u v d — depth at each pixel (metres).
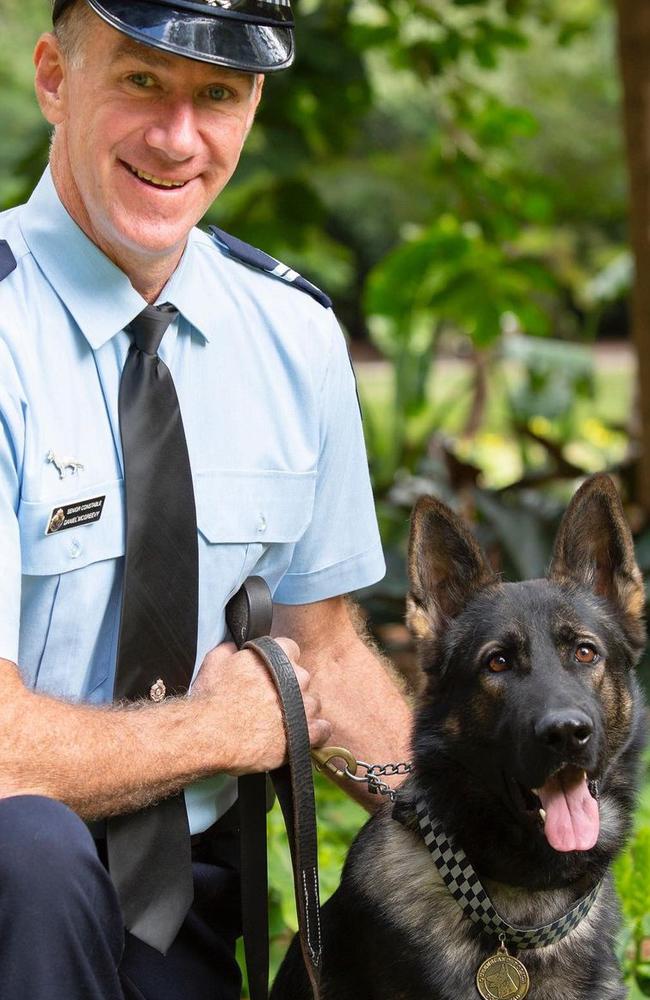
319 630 3.74
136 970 3.18
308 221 7.55
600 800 3.42
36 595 3.11
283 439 3.48
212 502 3.33
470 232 9.04
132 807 3.02
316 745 3.42
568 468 8.28
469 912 3.26
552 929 3.23
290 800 3.26
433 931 3.28
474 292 9.07
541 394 11.33
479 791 3.33
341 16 7.48
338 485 3.69
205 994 3.28
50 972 2.69
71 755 2.88
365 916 3.34
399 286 9.12
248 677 3.19
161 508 3.17
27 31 14.34
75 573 3.11
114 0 3.04
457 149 8.62
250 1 3.17
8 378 3.06
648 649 6.20
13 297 3.17
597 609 3.47
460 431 13.01
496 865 3.34
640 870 4.02
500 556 7.36
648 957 3.98
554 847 3.09
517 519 7.38
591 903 3.36
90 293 3.21
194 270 3.41
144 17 3.03
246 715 3.13
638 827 4.53
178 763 3.01
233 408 3.41
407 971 3.25
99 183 3.13
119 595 3.18
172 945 3.27
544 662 3.29
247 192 7.50
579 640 3.36
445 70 8.22
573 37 8.52
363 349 25.72
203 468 3.33
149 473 3.16
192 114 3.14
